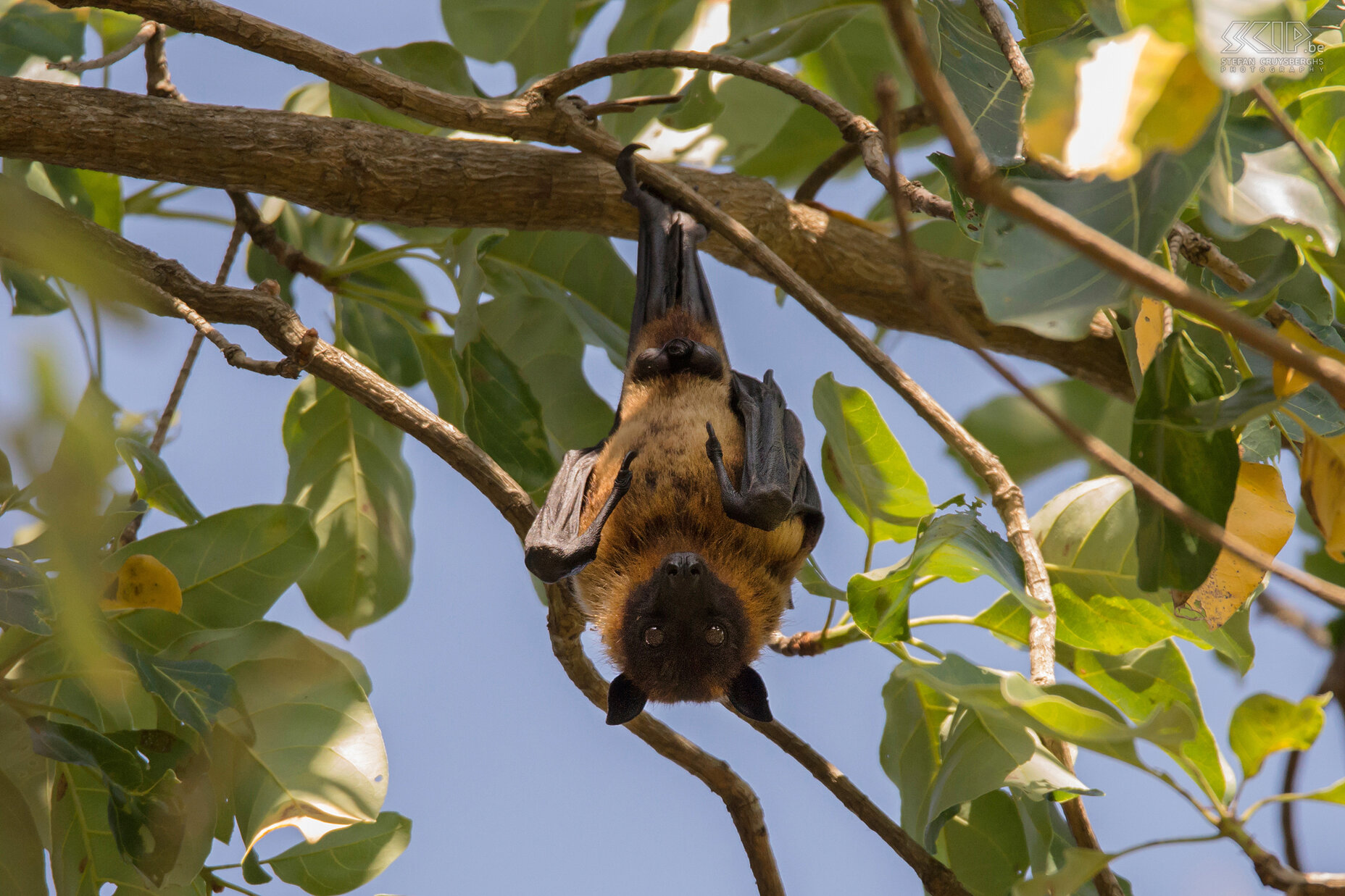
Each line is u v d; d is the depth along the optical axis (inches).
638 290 423.8
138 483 350.3
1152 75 167.0
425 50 436.5
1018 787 326.3
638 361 417.1
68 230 102.7
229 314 346.3
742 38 439.5
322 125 397.1
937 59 341.1
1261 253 349.7
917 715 382.6
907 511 392.2
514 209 415.2
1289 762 305.1
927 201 335.9
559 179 418.0
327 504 450.6
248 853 313.4
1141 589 270.7
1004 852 364.5
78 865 315.6
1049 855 357.1
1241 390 264.4
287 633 337.7
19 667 309.7
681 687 399.2
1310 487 275.3
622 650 405.4
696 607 388.8
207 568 338.6
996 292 224.7
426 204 406.0
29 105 365.7
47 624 280.7
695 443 407.5
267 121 391.2
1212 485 267.1
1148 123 168.1
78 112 370.6
